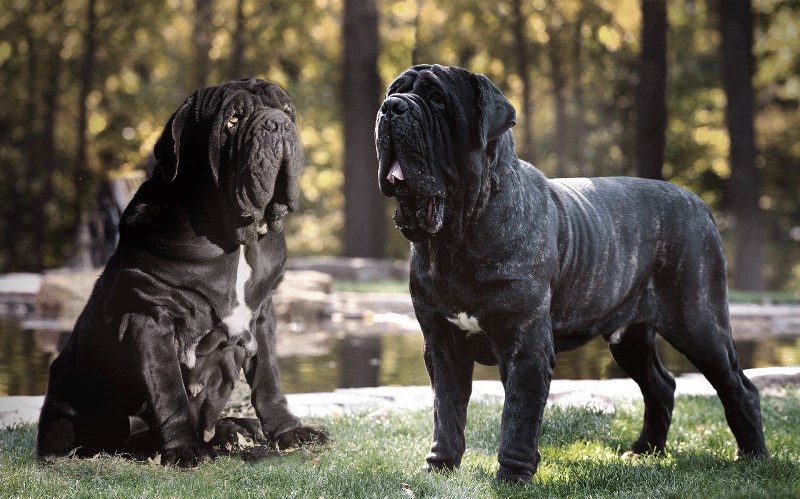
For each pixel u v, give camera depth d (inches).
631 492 263.9
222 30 1653.5
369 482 268.4
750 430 317.4
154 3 1653.5
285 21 1579.7
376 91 1358.3
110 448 307.1
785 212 1700.3
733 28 1318.9
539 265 271.7
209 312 294.4
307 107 1674.5
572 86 1800.0
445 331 283.9
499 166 267.7
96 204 938.1
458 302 272.2
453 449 287.7
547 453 322.0
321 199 1943.9
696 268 312.3
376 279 1128.8
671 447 338.3
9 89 1752.0
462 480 273.0
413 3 1563.7
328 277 896.9
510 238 267.4
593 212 296.4
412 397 417.1
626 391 425.4
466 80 261.6
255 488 263.6
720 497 255.9
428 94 259.9
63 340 658.2
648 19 1190.3
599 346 647.1
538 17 1604.3
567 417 368.5
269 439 315.0
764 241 1699.1
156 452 307.1
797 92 1680.6
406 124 253.0
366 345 653.3
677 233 313.0
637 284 309.3
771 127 1636.3
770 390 446.0
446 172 258.4
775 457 306.7
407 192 259.9
